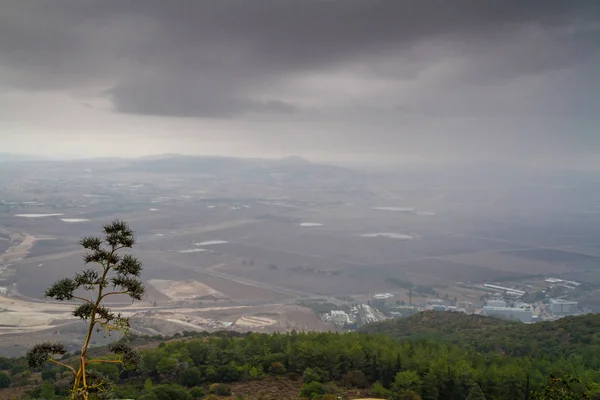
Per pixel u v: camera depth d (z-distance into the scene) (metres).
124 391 40.00
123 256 18.16
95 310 17.72
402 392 42.47
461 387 43.16
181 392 41.97
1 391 45.31
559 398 27.55
